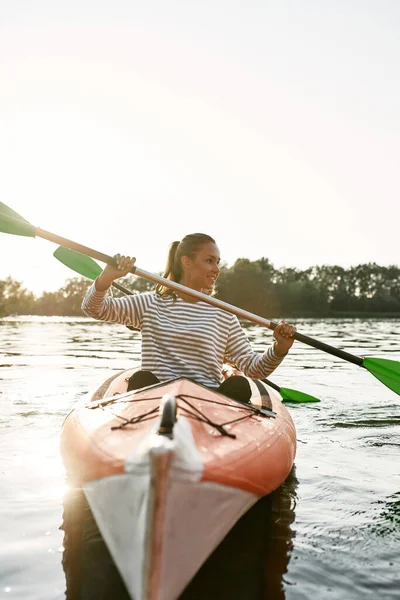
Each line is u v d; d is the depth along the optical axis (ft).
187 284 10.93
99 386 11.25
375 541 7.72
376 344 42.60
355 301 288.30
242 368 10.57
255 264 218.79
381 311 285.43
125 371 12.28
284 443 8.52
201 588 6.50
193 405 8.13
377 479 10.19
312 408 16.37
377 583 6.61
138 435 7.13
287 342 9.95
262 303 215.51
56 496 9.09
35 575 6.70
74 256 14.42
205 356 9.85
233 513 6.72
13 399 16.69
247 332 62.44
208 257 10.83
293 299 230.48
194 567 6.01
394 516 8.57
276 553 7.33
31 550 7.29
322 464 11.02
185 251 10.87
